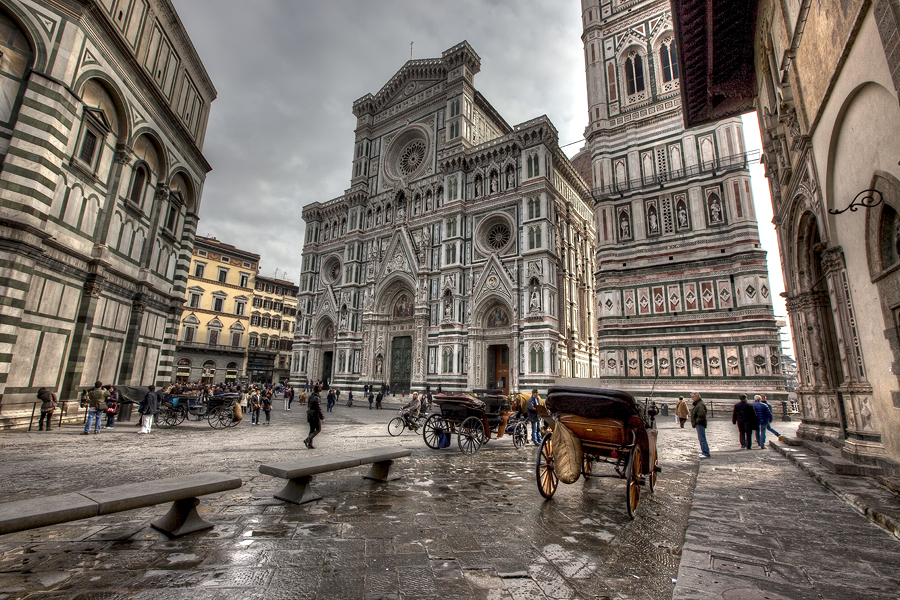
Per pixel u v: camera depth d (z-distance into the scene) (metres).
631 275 34.47
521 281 40.09
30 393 16.42
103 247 19.59
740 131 32.34
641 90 37.41
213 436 17.52
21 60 16.12
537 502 8.47
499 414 16.94
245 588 4.60
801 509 7.75
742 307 29.95
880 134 7.86
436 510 7.71
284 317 75.62
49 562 5.18
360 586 4.73
